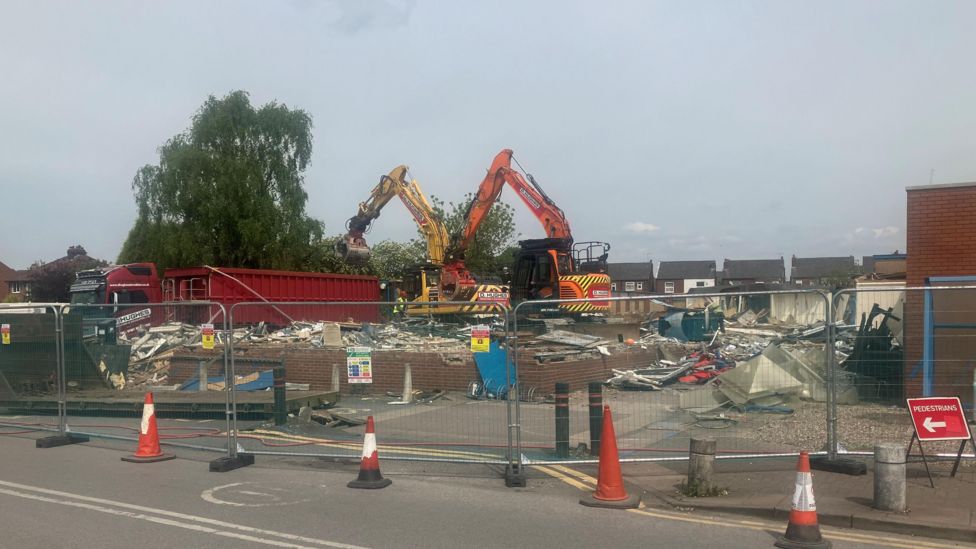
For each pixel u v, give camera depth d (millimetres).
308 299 30781
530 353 14227
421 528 7062
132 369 17250
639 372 11312
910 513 7117
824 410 9859
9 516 7441
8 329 13484
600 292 26578
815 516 6582
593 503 7840
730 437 9695
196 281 27859
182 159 36344
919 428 8164
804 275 89062
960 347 11039
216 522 7234
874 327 12734
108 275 27969
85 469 9742
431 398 13008
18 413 13930
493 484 8844
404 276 30484
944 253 11781
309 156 39719
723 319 15086
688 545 6562
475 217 29750
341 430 11836
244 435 11617
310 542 6609
